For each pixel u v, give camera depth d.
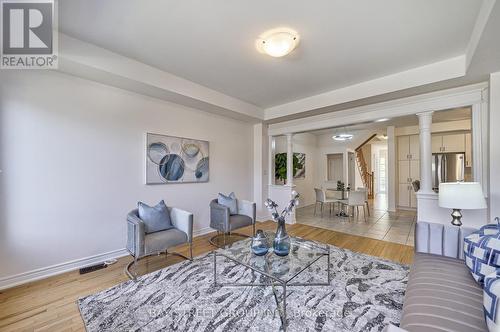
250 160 5.44
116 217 3.17
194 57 2.82
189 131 4.08
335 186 7.29
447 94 3.19
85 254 2.88
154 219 2.91
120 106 3.21
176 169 3.86
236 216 3.79
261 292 2.24
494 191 2.62
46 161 2.60
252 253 2.45
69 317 1.89
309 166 7.91
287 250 2.36
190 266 2.83
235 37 2.40
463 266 1.85
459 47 2.55
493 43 2.06
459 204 2.16
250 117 4.81
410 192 6.63
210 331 1.71
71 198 2.78
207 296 2.17
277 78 3.41
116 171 3.17
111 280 2.50
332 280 2.47
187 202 4.06
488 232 1.75
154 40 2.46
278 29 2.26
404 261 2.98
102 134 3.04
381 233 4.34
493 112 2.65
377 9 1.97
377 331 1.70
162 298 2.14
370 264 2.88
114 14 2.04
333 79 3.43
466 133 5.70
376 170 11.14
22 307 2.02
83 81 2.87
